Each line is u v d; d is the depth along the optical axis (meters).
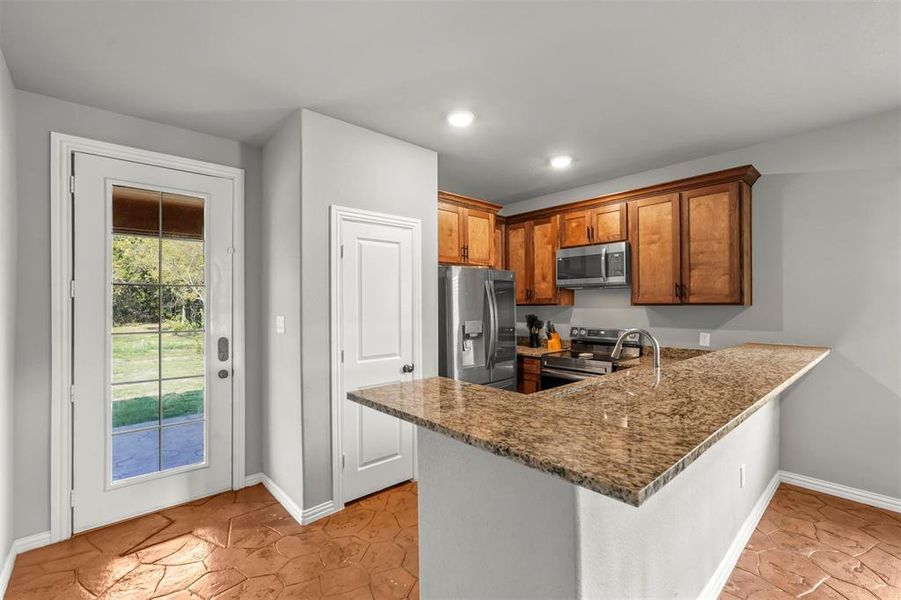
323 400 2.56
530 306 4.79
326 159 2.59
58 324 2.31
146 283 2.62
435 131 2.84
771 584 1.91
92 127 2.45
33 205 2.26
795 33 1.82
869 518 2.49
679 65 2.08
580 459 0.84
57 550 2.20
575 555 0.97
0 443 1.88
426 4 1.64
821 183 2.84
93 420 2.42
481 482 1.20
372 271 2.82
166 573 2.01
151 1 1.59
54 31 1.76
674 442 0.94
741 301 2.98
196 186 2.80
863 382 2.70
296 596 1.86
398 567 2.05
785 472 2.99
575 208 4.02
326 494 2.57
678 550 1.49
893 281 2.60
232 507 2.67
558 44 1.90
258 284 3.06
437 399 1.37
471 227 3.86
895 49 1.94
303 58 2.00
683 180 3.23
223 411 2.88
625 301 3.96
